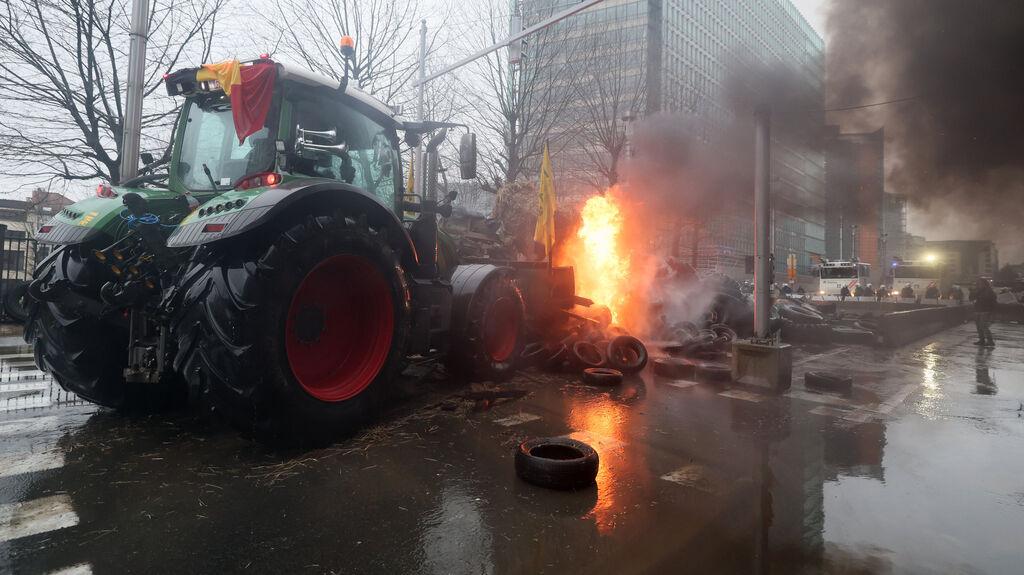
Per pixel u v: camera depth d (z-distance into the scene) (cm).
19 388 521
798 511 280
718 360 798
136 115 667
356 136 452
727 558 232
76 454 340
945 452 381
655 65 1803
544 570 220
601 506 281
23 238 1023
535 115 1686
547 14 1664
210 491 289
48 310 393
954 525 267
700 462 352
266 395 317
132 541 236
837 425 446
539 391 549
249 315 305
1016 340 1238
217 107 420
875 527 264
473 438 388
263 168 389
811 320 1126
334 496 286
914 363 827
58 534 240
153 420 415
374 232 386
